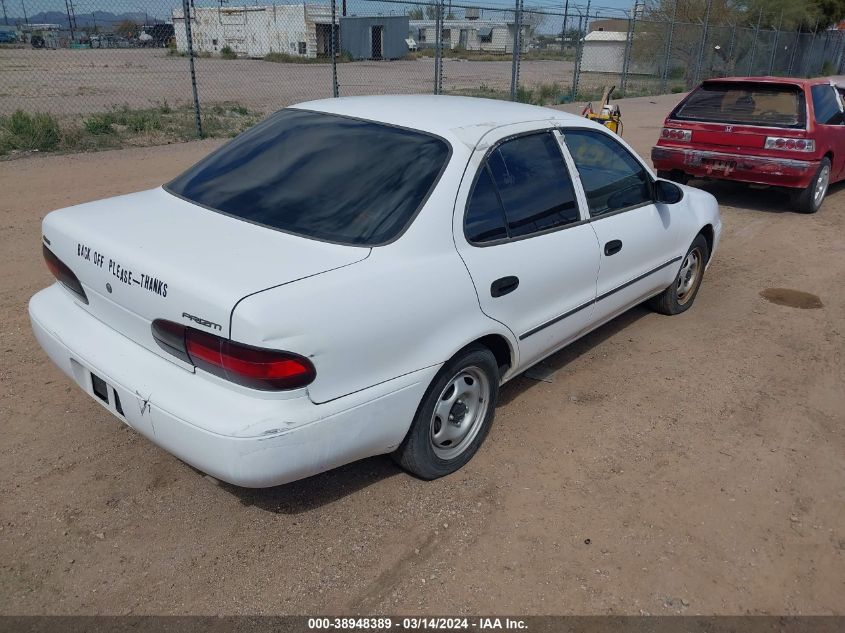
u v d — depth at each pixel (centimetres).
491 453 354
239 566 273
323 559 279
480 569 279
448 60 4041
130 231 288
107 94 1980
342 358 254
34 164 945
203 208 310
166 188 343
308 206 296
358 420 266
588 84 2653
